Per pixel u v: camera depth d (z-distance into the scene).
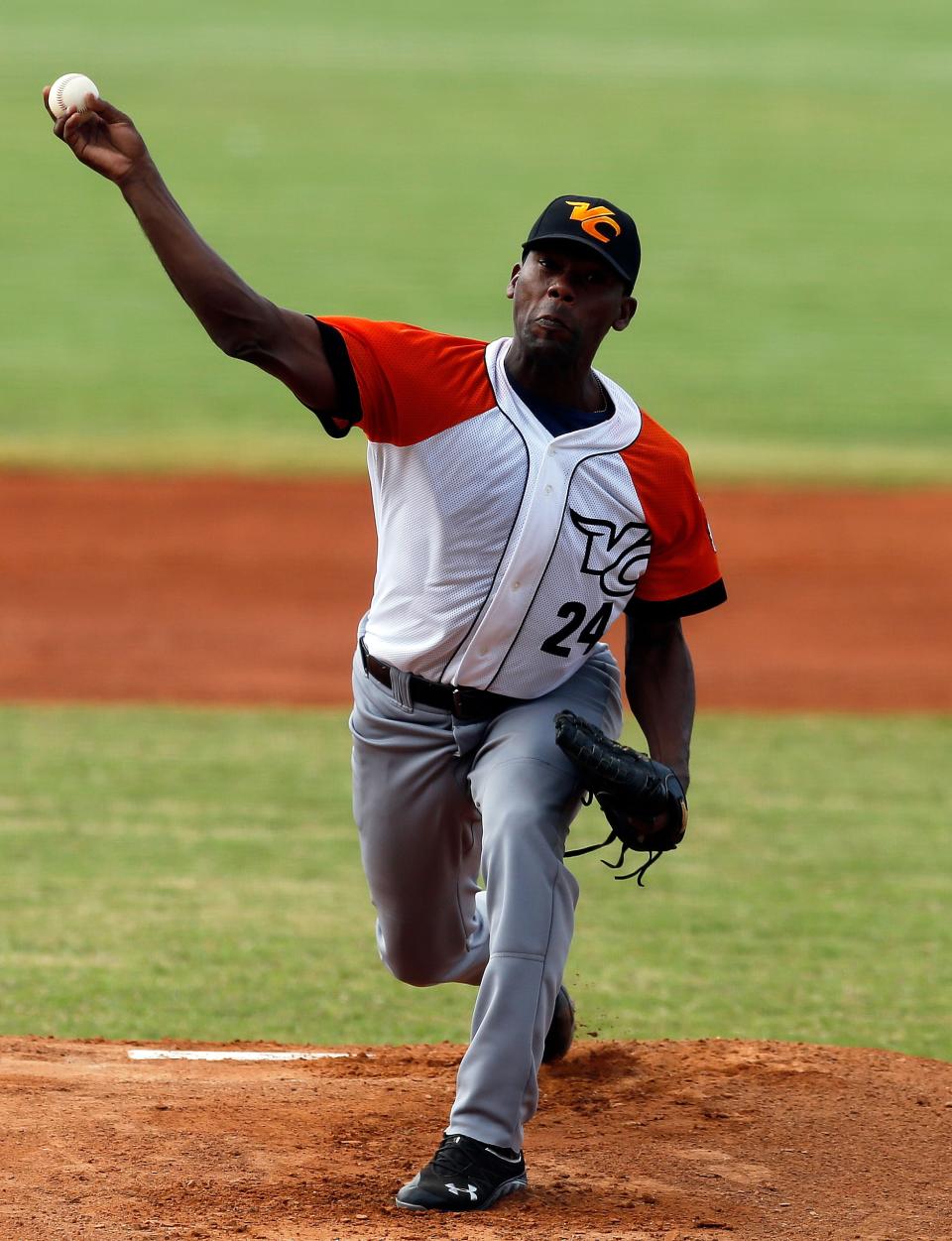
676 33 160.50
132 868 25.73
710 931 23.72
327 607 45.62
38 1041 17.44
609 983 21.42
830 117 125.56
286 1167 12.88
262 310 12.07
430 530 12.89
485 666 13.12
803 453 60.78
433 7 171.75
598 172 108.50
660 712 14.00
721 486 56.81
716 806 30.22
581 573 13.03
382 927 14.84
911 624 45.06
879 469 59.28
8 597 45.31
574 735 12.54
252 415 65.25
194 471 57.72
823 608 46.34
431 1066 16.47
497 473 12.75
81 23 154.75
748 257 91.38
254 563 49.16
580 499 12.93
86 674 39.12
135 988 20.69
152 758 32.44
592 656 14.00
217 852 26.72
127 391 67.06
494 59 144.75
